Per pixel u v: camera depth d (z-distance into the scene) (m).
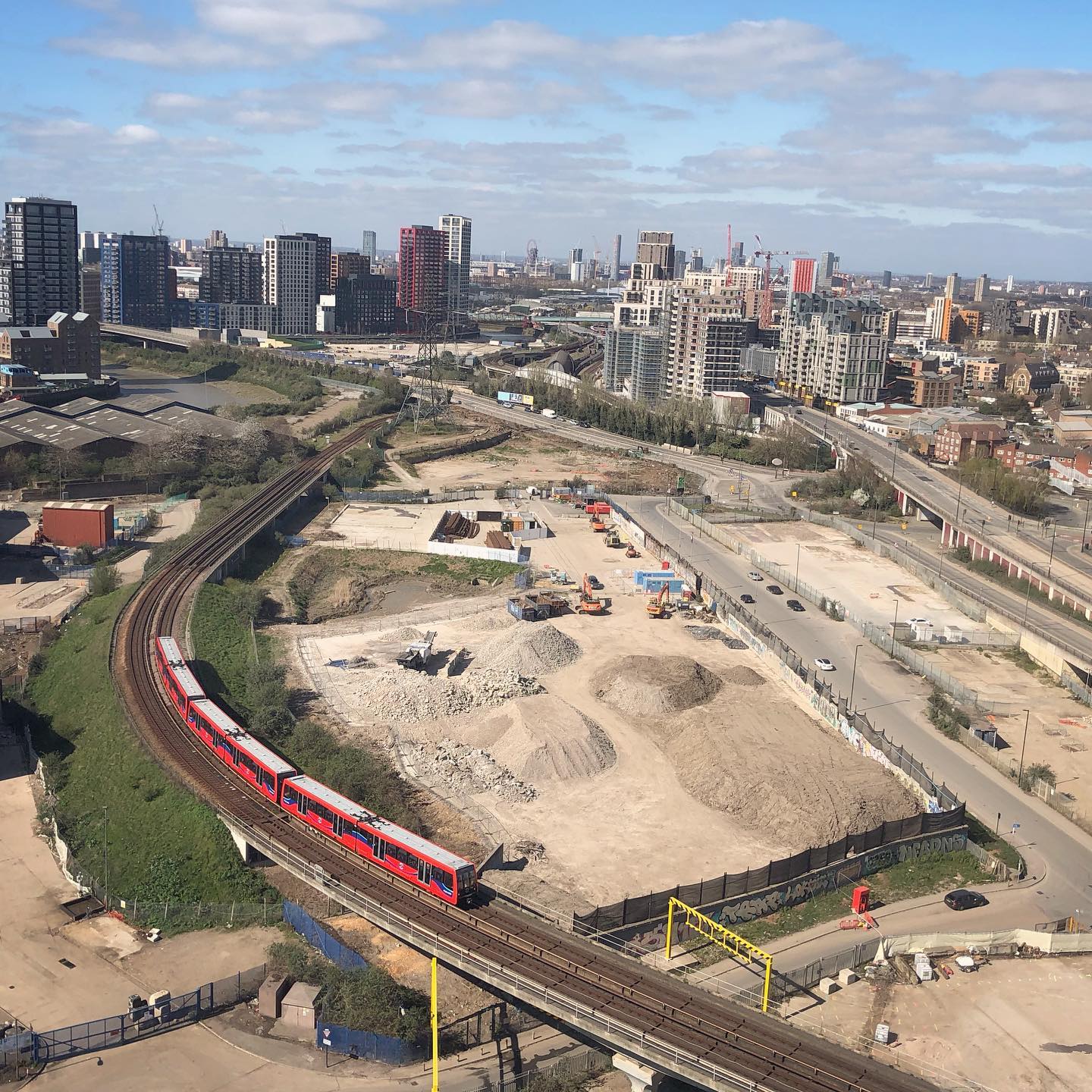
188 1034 92.62
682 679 166.50
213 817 122.06
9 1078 86.69
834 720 156.62
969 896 114.00
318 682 168.50
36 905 113.06
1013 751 153.25
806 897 114.62
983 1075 87.62
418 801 131.25
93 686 160.75
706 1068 79.56
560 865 118.62
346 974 97.94
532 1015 95.69
